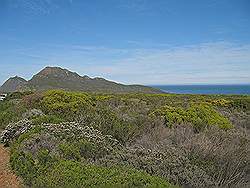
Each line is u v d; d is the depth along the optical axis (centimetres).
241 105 2758
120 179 733
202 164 880
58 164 845
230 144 1038
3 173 958
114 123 1281
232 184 810
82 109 1650
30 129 1266
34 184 813
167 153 926
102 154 966
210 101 2820
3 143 1359
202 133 1223
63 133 1105
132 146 1075
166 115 1539
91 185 721
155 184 714
